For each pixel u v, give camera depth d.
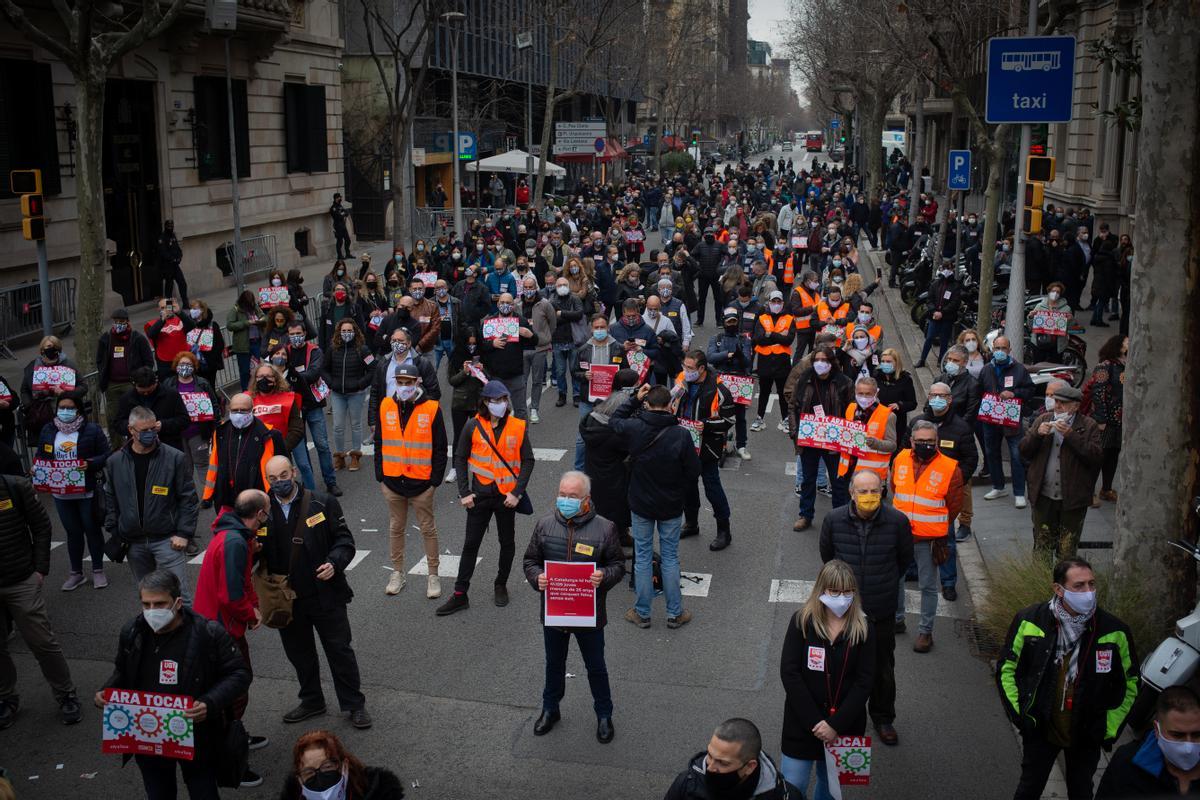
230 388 18.20
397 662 8.91
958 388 12.63
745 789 4.98
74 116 23.39
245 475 9.84
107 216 25.64
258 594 7.52
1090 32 31.64
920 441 8.79
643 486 9.32
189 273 28.80
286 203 33.78
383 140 43.03
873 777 7.23
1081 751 6.25
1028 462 10.19
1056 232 24.33
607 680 7.70
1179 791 5.07
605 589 7.66
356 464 14.34
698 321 24.84
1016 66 14.28
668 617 9.55
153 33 15.77
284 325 14.47
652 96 84.00
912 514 8.85
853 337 14.25
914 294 25.95
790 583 10.53
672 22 69.81
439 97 49.56
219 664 6.27
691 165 77.06
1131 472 8.19
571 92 43.12
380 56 43.03
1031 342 17.31
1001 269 22.86
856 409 11.23
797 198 54.50
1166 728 4.99
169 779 6.35
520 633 9.47
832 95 70.19
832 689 6.23
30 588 7.78
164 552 9.12
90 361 15.83
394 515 10.21
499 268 20.73
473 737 7.74
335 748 5.06
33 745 7.71
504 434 9.73
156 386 11.32
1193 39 7.67
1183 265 7.85
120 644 6.21
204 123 29.27
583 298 18.92
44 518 7.90
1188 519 8.06
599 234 25.98
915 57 20.61
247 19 28.02
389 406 10.02
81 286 15.81
